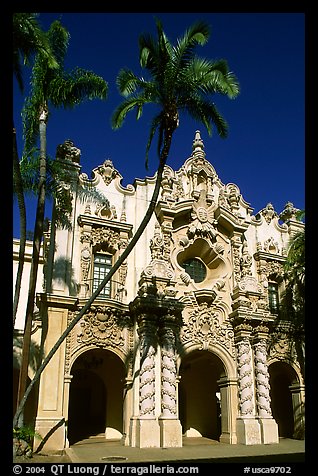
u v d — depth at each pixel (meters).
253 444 21.81
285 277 28.45
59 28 19.34
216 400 28.03
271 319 24.95
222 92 16.89
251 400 23.02
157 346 21.59
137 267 24.08
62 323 20.56
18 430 15.85
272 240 29.27
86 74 18.88
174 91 16.59
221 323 24.64
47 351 19.86
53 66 17.41
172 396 20.66
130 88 16.75
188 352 23.06
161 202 25.14
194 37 16.45
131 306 22.23
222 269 26.36
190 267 26.52
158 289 22.62
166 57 16.52
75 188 23.89
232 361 24.11
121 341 21.83
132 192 25.62
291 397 28.03
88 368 24.48
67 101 18.84
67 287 21.67
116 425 24.17
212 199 27.20
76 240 23.14
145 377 20.45
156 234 24.05
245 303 24.56
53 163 20.59
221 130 17.31
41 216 18.09
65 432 19.03
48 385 19.34
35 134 19.66
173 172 27.14
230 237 27.09
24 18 15.78
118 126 16.98
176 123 16.61
